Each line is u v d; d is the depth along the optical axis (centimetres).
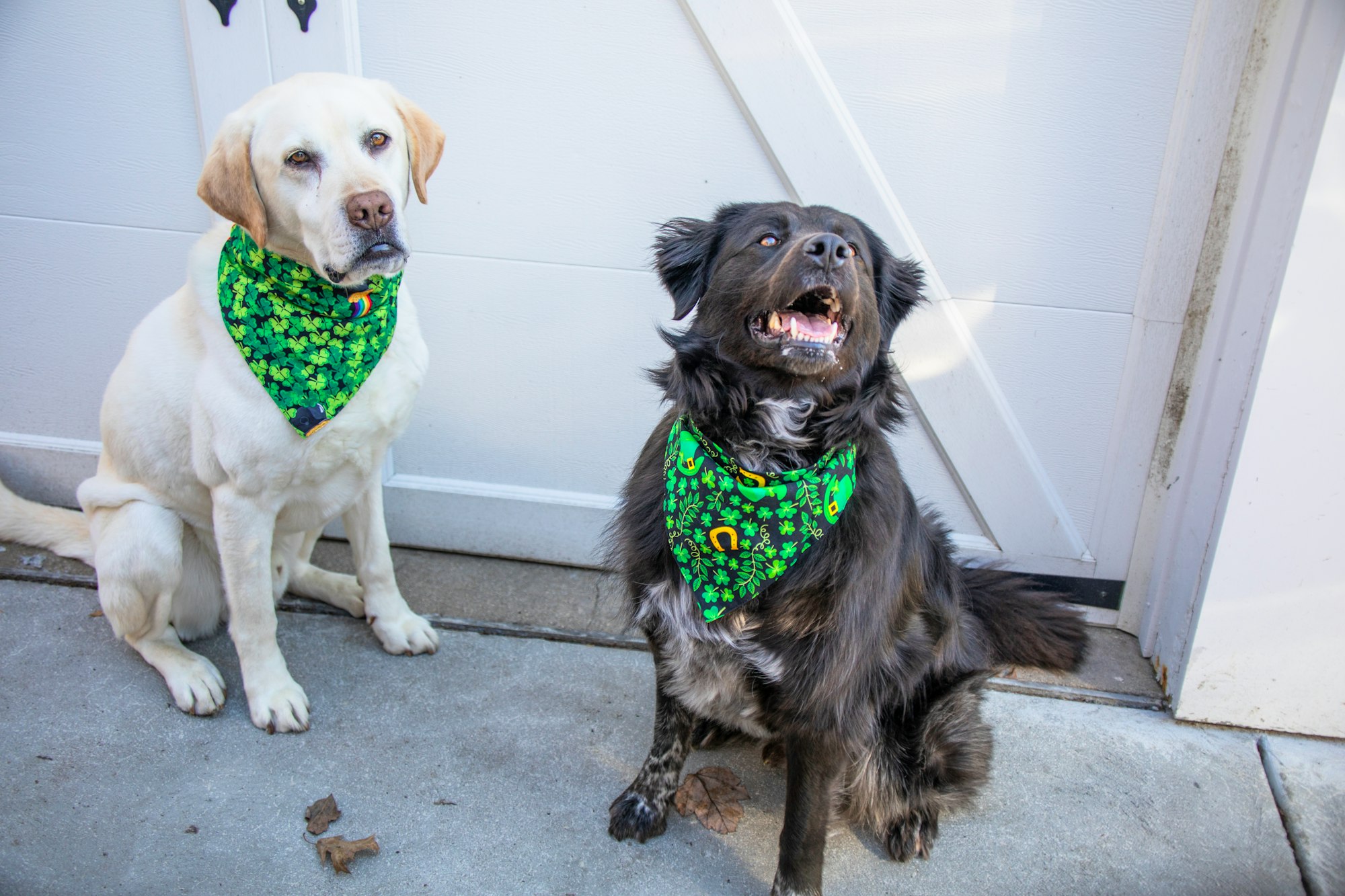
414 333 233
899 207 262
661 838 211
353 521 249
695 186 268
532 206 273
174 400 216
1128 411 271
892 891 201
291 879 192
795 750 191
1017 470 283
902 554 199
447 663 261
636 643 273
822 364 173
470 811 213
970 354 272
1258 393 220
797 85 252
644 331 283
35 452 310
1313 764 239
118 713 231
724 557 182
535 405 296
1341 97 200
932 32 244
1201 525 247
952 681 218
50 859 191
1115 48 239
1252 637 240
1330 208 205
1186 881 205
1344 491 221
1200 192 246
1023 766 237
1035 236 260
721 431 189
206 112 262
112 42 259
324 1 250
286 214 193
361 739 231
